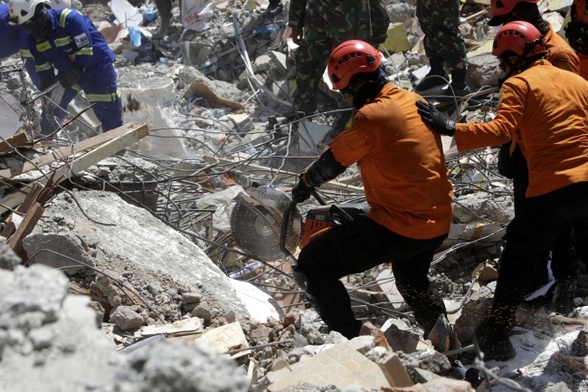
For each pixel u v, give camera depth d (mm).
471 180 7797
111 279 4578
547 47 5266
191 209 6969
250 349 4258
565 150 4441
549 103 4473
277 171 7629
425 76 9930
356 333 4590
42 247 4672
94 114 9234
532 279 5430
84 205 5379
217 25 12656
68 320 2197
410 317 5754
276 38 11953
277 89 11016
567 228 5082
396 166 4301
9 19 7742
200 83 11227
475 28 10984
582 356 4555
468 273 6449
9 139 5906
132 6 14211
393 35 11047
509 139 4410
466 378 4336
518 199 5188
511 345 4676
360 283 6355
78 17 7914
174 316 4656
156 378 1948
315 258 4590
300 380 3521
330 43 9070
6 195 5578
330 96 10094
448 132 4395
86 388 2008
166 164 8102
